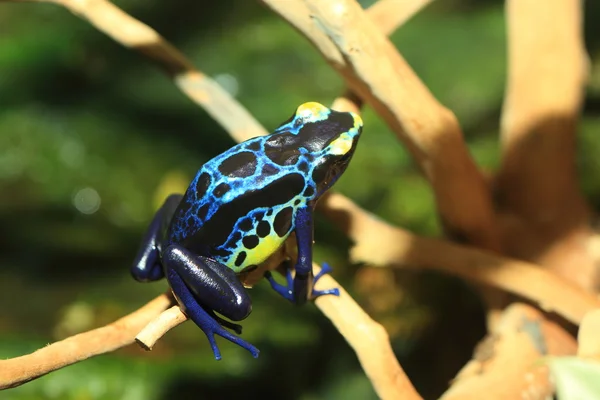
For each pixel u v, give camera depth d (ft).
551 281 1.28
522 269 1.28
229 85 2.66
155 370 1.61
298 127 1.24
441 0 3.03
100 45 2.93
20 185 2.40
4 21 3.08
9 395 1.55
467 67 2.55
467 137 2.33
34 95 2.77
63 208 2.32
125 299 1.88
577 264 1.37
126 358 1.63
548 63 1.36
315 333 1.70
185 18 3.00
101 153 2.52
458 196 1.30
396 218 1.98
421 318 1.65
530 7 1.37
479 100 2.43
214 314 1.20
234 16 3.01
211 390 1.60
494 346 1.27
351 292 1.77
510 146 1.39
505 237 1.38
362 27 1.21
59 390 1.56
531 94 1.37
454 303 1.65
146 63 2.90
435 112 1.25
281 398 1.62
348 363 1.65
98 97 2.78
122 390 1.57
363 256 1.31
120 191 2.37
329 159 1.22
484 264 1.29
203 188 1.20
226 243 1.20
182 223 1.21
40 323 1.75
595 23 2.62
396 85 1.23
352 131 1.24
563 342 1.28
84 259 2.08
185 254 1.19
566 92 1.36
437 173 1.28
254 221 1.20
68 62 2.86
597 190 1.99
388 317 1.68
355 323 1.18
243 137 1.29
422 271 1.69
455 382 1.26
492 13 2.86
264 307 1.79
